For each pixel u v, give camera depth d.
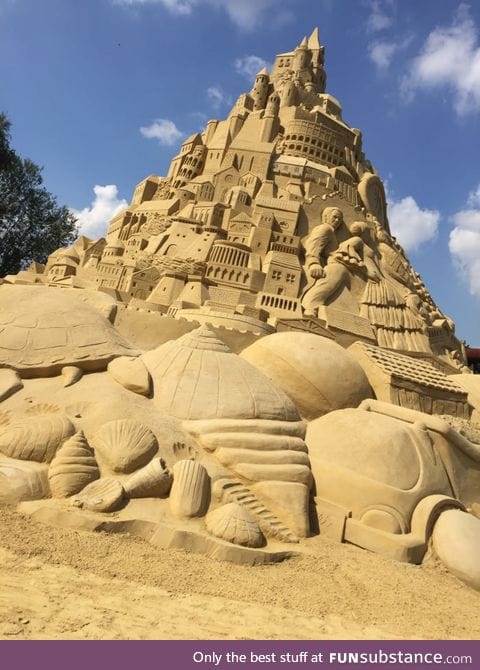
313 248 14.94
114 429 6.23
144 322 10.56
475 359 24.47
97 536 5.09
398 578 5.71
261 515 6.07
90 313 8.14
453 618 5.01
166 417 6.82
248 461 6.48
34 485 5.55
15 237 27.19
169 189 17.83
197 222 15.18
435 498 6.78
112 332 8.10
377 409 8.25
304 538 6.20
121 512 5.48
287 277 14.02
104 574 4.52
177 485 5.84
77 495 5.54
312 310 13.63
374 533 6.38
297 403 8.45
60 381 7.20
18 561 4.44
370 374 9.74
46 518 5.17
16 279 14.84
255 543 5.56
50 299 8.06
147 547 5.16
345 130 19.53
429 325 15.68
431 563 6.31
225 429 6.70
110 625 3.76
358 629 4.40
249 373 7.63
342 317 13.73
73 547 4.83
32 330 7.48
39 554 4.62
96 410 6.61
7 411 6.57
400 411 8.12
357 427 7.29
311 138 18.30
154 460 5.99
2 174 26.06
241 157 17.16
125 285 13.75
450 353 16.44
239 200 15.64
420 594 5.44
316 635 4.16
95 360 7.45
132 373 7.21
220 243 14.14
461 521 6.49
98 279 14.16
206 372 7.37
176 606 4.23
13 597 3.90
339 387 8.50
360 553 6.20
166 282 13.47
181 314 11.77
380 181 19.58
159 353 7.74
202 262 13.70
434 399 10.00
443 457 7.70
